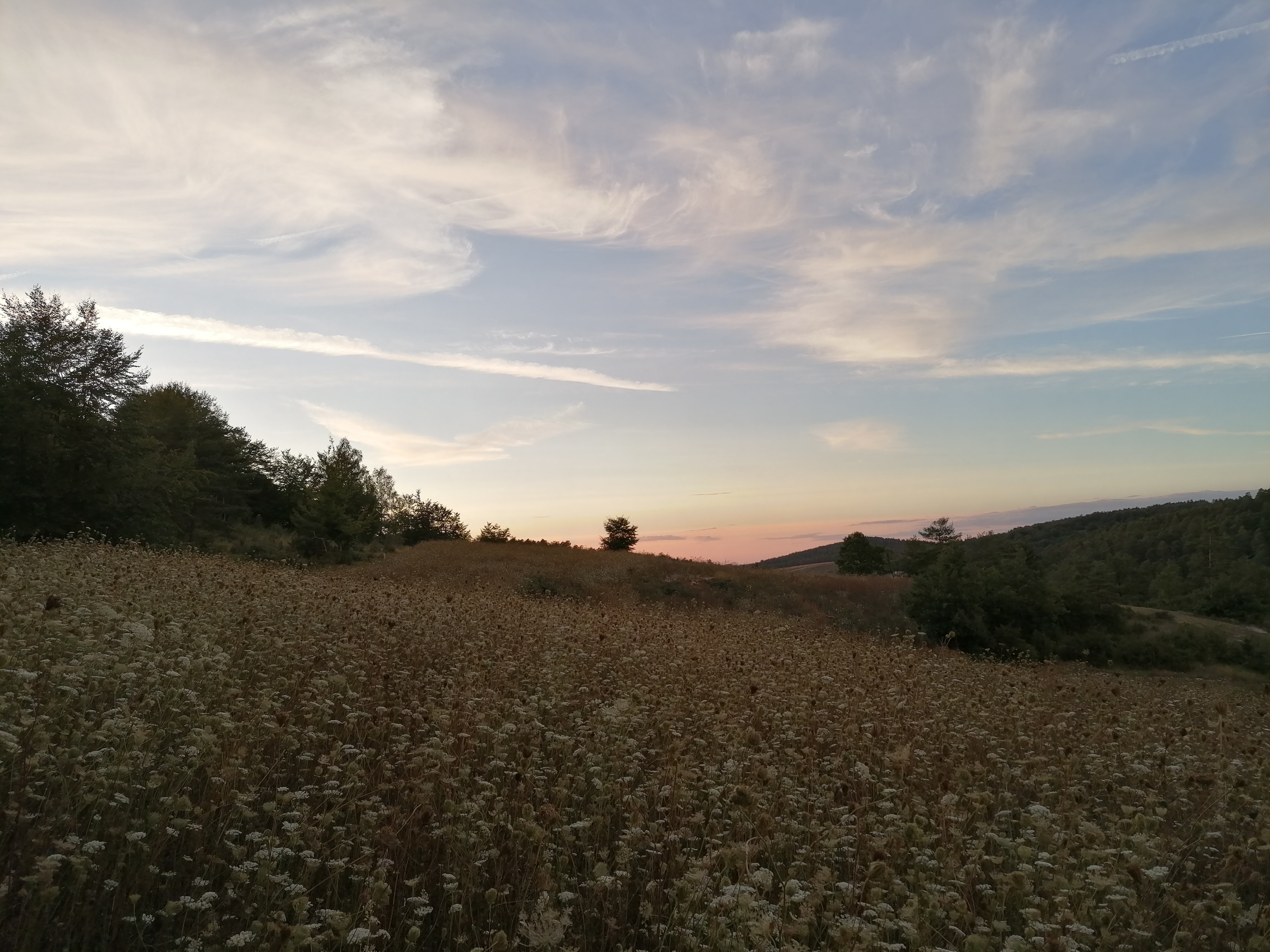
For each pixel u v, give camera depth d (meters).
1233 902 4.47
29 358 24.67
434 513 67.44
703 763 6.46
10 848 4.12
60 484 24.34
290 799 4.57
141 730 4.76
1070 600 30.81
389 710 7.05
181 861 4.46
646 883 4.84
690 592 35.25
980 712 8.95
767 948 3.66
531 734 6.69
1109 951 4.26
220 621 8.70
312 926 3.46
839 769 6.52
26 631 6.54
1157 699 11.65
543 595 29.33
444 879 4.55
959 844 5.15
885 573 66.81
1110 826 5.76
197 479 37.00
